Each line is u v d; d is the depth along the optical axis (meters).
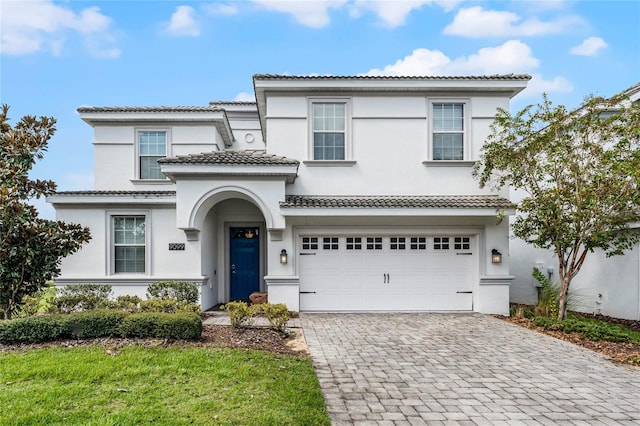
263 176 11.84
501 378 6.56
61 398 5.08
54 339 7.59
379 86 12.65
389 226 12.59
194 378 5.89
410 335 9.45
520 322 11.07
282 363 6.84
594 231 10.19
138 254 12.83
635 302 11.34
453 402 5.55
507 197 12.84
